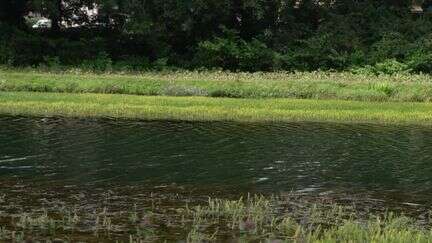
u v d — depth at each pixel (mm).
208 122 20250
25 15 38719
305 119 21328
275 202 11336
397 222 9969
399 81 29219
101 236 9195
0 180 12453
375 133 18875
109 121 19891
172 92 25703
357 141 17469
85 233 9320
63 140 16594
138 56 36156
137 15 35219
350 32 37344
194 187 12289
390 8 40500
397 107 23531
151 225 9781
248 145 16562
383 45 35844
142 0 35562
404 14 40250
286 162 14656
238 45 36344
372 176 13469
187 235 9336
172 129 18750
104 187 12109
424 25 38469
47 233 9273
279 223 10062
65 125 18922
